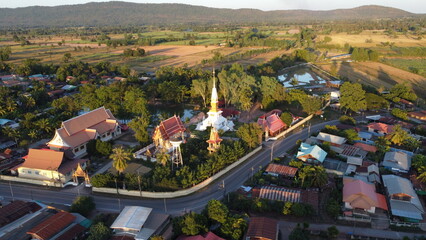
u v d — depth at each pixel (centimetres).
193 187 9312
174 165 10331
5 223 7556
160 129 11394
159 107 18488
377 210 8269
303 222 7838
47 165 9938
